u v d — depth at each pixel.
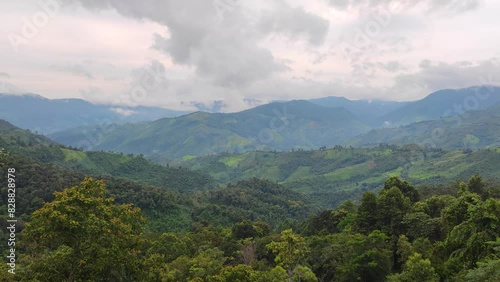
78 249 19.42
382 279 46.72
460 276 33.22
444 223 52.81
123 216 21.97
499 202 35.50
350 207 91.69
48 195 95.38
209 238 85.25
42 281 19.55
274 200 189.12
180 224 126.31
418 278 36.91
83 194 20.08
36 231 18.75
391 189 64.94
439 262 43.03
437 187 102.81
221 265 59.19
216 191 180.25
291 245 45.47
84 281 20.02
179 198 148.88
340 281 48.41
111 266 20.58
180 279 52.22
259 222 99.75
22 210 89.12
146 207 127.75
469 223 37.31
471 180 71.94
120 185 131.50
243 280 44.09
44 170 109.12
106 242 19.70
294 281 44.44
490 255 31.62
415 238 55.06
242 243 78.94
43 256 21.39
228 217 144.38
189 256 69.94
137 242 22.02
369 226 62.16
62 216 18.38
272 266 63.53
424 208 63.94
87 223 18.97
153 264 24.00
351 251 49.31
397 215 59.97
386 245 52.25
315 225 89.38
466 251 36.16
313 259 57.12
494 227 34.25
